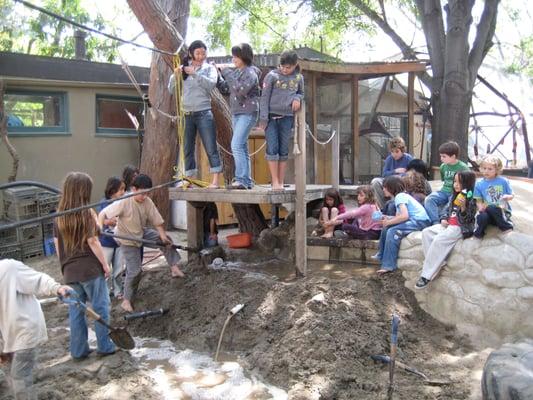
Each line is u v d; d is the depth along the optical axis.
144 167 9.38
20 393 3.89
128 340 4.98
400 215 5.96
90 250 4.93
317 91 10.97
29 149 10.09
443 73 11.98
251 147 10.12
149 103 9.16
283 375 4.72
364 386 4.44
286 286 5.77
